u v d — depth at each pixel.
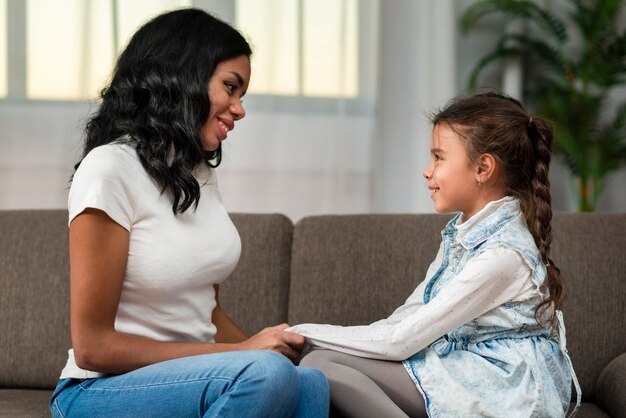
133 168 1.50
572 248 1.98
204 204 1.64
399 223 2.07
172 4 3.47
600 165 3.63
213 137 1.62
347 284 2.01
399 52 3.68
